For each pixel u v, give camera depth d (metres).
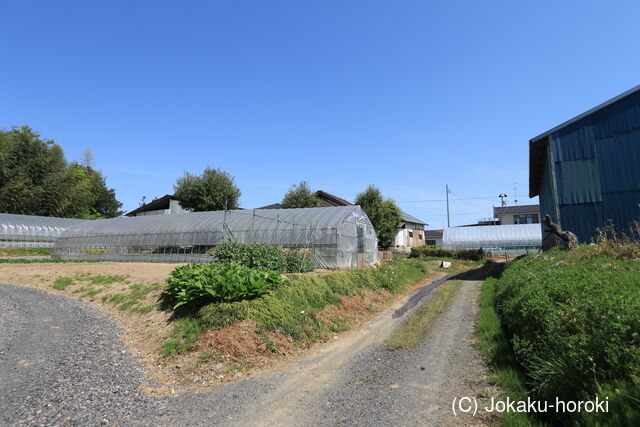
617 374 3.55
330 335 8.75
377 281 14.88
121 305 11.01
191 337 7.36
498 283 14.12
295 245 18.94
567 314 4.86
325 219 19.94
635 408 3.11
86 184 52.12
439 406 4.62
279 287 9.48
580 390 3.72
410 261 26.50
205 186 39.09
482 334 7.71
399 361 6.52
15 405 4.80
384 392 5.14
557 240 16.23
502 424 3.97
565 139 15.62
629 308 4.08
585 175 14.98
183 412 4.73
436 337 7.96
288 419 4.44
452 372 5.82
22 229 35.81
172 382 5.91
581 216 14.82
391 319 10.31
